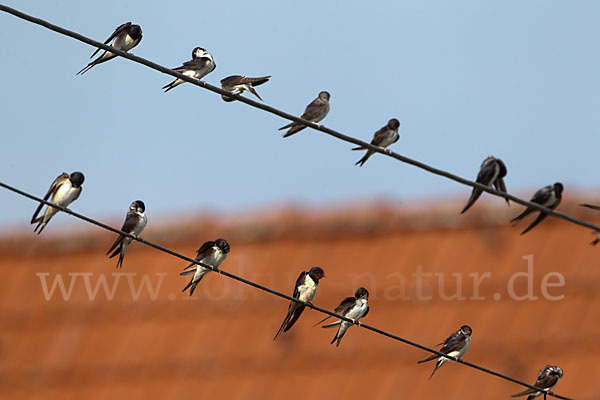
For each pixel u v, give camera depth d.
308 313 22.12
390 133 16.39
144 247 24.19
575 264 21.59
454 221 22.83
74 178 15.59
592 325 20.50
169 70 13.10
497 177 14.92
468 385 20.12
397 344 21.12
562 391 19.50
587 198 22.42
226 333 22.17
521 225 22.48
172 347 22.22
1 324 23.64
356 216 23.44
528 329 20.77
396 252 22.59
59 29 12.31
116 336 22.78
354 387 20.56
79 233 24.89
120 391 21.66
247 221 23.84
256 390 20.97
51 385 22.19
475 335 20.91
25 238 25.20
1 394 22.23
